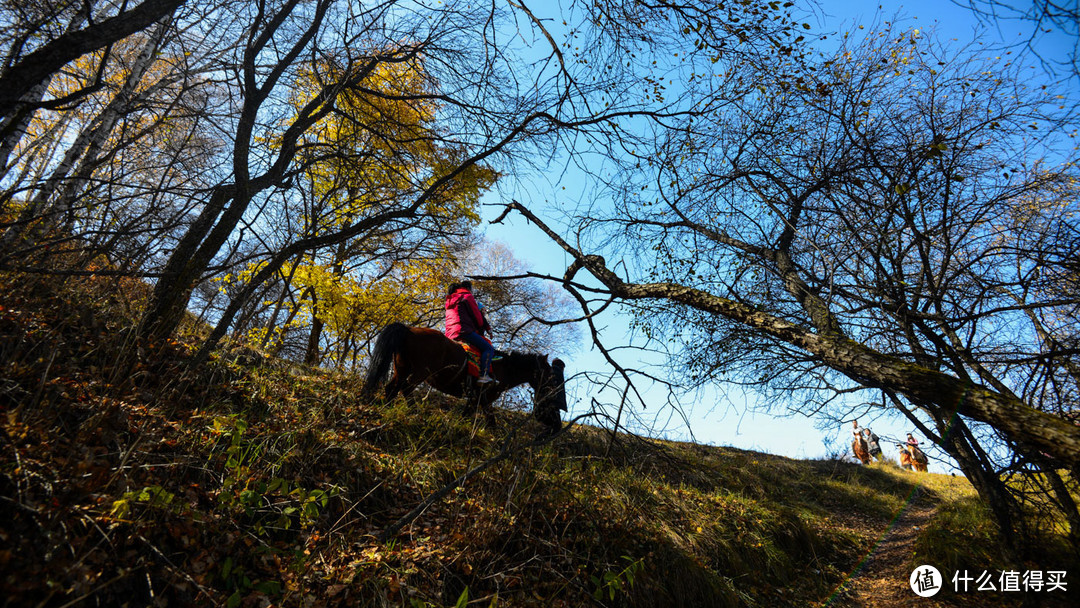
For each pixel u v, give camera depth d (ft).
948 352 15.80
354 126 20.49
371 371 18.44
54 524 7.50
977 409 10.27
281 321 32.55
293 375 19.33
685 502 21.16
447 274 37.11
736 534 20.52
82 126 21.36
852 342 12.83
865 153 16.28
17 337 10.96
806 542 22.82
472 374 20.40
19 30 13.21
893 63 16.17
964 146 15.48
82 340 12.68
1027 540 18.04
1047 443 9.29
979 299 15.66
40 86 18.42
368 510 12.80
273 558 9.86
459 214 24.53
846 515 30.17
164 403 12.10
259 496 10.02
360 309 34.01
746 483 28.60
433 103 21.07
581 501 16.25
